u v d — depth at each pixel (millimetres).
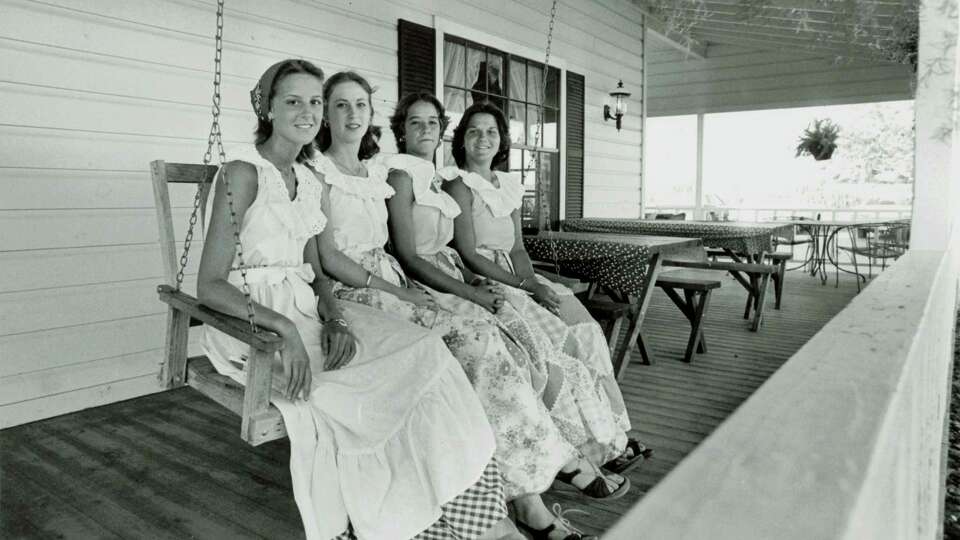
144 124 3504
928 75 2461
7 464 2680
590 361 2531
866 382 771
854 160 22516
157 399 3529
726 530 432
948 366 2637
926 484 1378
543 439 2039
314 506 1709
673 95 11617
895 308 1289
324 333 1986
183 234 3709
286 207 2012
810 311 6293
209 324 1871
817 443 579
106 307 3412
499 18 6020
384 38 4852
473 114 2889
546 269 4254
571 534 1975
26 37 3053
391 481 1736
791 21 7520
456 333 2131
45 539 2104
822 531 433
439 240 2703
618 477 2389
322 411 1790
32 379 3170
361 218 2398
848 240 13500
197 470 2629
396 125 2861
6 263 3051
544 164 6926
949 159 2486
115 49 3361
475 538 1749
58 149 3189
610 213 8312
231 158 1957
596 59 7723
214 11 3764
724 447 572
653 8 8250
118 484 2500
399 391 1831
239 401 1835
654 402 3479
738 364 4277
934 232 2521
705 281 4355
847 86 10086
